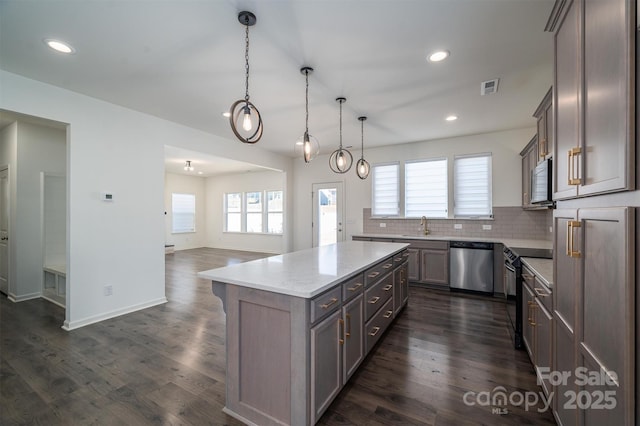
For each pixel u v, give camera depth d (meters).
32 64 2.55
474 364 2.35
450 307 3.76
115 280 3.44
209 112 3.75
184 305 3.85
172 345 2.69
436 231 5.18
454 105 3.53
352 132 4.71
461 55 2.43
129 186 3.59
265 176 8.95
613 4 1.00
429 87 3.03
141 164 3.73
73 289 3.09
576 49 1.33
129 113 3.61
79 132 3.15
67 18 1.95
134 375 2.19
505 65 2.59
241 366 1.73
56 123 3.06
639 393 0.87
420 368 2.29
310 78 2.83
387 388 2.03
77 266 3.12
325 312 1.70
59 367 2.30
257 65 2.58
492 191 4.71
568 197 1.43
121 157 3.52
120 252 3.49
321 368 1.66
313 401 1.57
